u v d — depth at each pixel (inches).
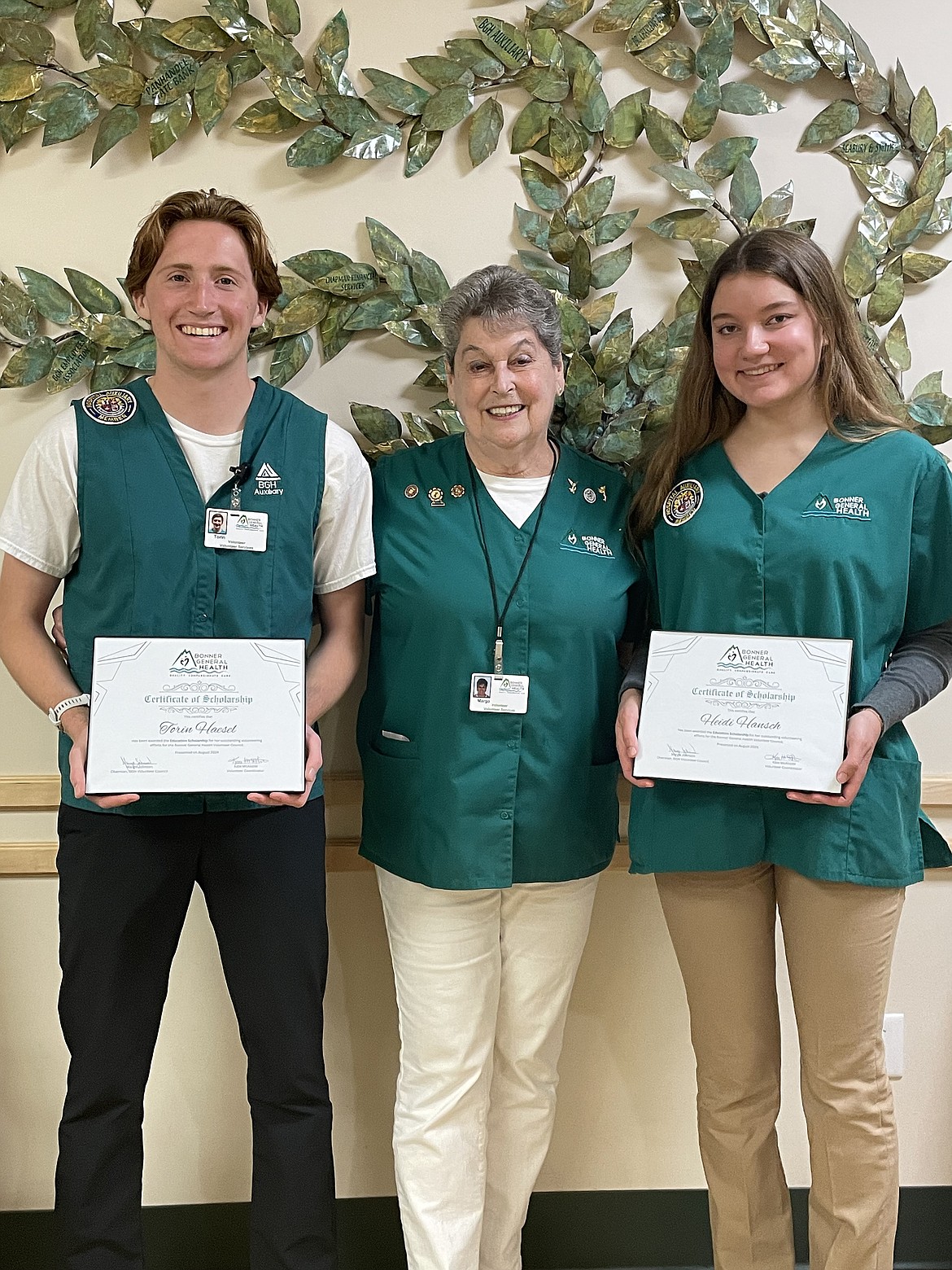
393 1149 63.2
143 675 51.3
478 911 59.0
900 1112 73.3
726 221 68.1
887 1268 56.6
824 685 51.9
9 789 68.3
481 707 56.9
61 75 65.1
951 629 56.4
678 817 55.7
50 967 70.0
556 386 58.1
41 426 67.2
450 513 59.2
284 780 51.9
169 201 53.3
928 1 67.7
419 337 66.8
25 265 66.2
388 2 65.9
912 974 72.7
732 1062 57.8
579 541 59.2
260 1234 58.0
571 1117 72.7
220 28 64.5
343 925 70.9
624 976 72.1
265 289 56.4
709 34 65.8
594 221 66.8
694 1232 72.9
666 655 54.4
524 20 66.4
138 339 66.2
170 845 54.5
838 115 67.3
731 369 54.7
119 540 53.1
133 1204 57.1
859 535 53.2
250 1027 57.0
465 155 67.2
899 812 53.8
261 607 54.6
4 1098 70.7
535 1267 72.4
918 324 69.4
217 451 55.1
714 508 55.7
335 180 66.9
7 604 54.7
